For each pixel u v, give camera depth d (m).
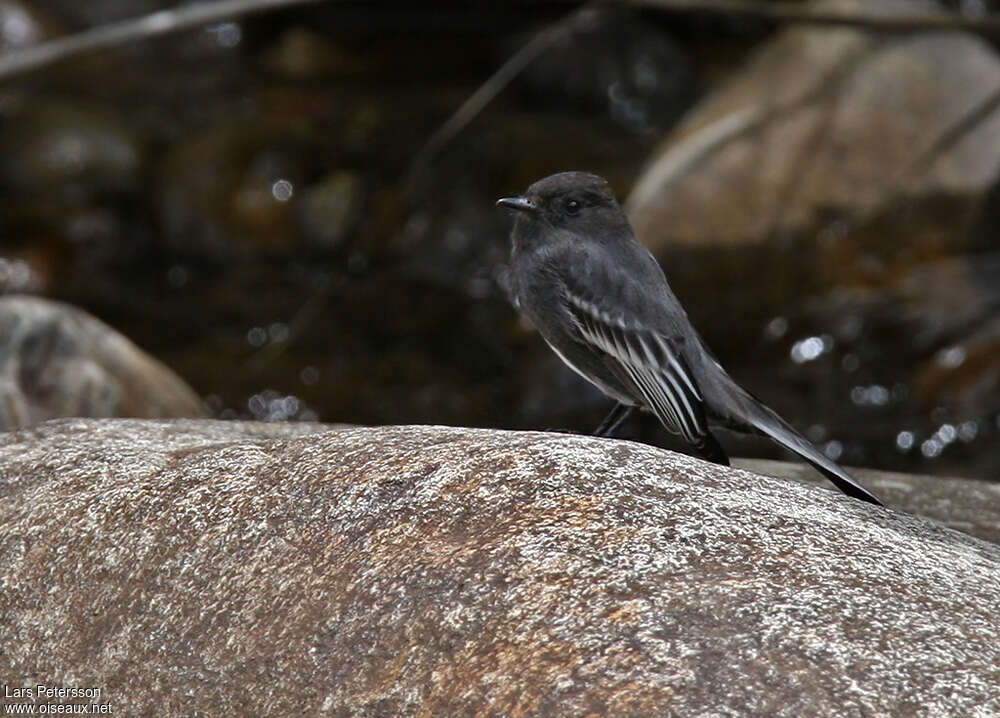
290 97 22.20
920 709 4.24
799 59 17.14
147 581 5.43
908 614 4.64
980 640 4.55
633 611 4.64
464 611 4.81
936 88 16.42
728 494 5.38
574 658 4.53
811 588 4.75
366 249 18.19
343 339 16.47
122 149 20.02
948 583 4.91
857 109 16.34
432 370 15.73
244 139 20.30
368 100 22.06
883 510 5.73
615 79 21.95
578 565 4.88
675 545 4.97
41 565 5.65
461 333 16.56
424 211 19.05
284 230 19.03
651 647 4.50
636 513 5.15
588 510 5.16
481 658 4.65
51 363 10.68
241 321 16.95
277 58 23.78
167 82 22.70
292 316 17.05
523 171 19.70
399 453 5.67
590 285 8.10
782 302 15.70
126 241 18.86
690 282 15.77
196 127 20.98
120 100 21.86
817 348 15.05
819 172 16.02
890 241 15.67
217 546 5.45
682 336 7.96
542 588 4.80
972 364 14.26
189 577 5.37
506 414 14.77
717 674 4.39
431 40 24.06
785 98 16.78
